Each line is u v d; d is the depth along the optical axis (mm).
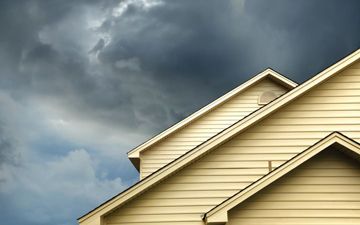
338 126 10977
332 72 11250
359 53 11398
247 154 10781
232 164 10656
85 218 9344
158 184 10297
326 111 11133
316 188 8906
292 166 8727
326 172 9039
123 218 9859
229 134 10734
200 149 10516
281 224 8648
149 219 9891
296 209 8750
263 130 11000
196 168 10547
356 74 11477
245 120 10852
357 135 10883
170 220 9930
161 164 15586
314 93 11312
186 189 10297
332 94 11289
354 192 8883
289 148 10828
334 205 8789
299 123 11039
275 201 8820
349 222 8656
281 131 10984
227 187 10406
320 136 10914
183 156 10359
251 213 8727
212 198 10242
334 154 9164
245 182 10469
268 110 10953
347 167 9070
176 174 10453
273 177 8641
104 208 9500
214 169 10570
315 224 8641
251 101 15547
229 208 8375
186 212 10047
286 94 11070
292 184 8945
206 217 8344
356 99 11234
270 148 10836
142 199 10094
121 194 9695
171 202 10117
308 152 8812
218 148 10820
